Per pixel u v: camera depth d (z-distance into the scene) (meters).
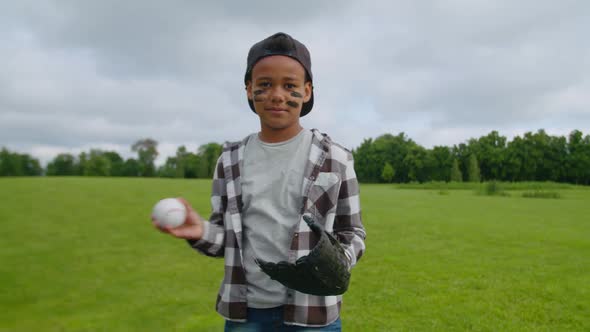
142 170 85.44
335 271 1.52
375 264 8.50
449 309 5.74
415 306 5.88
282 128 1.99
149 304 5.86
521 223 14.68
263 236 1.97
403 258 9.07
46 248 9.70
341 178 2.00
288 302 1.88
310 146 2.03
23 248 9.67
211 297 6.20
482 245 10.55
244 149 2.15
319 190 1.94
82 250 9.52
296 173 2.00
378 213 17.56
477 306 5.86
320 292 1.59
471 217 16.34
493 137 82.81
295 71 1.93
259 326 1.96
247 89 2.16
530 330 5.00
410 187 52.03
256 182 2.03
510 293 6.49
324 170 1.97
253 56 1.98
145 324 5.11
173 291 6.50
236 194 2.04
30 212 14.59
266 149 2.05
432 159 85.50
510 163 78.06
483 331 4.97
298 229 1.90
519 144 78.81
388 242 10.98
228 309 1.99
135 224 12.95
